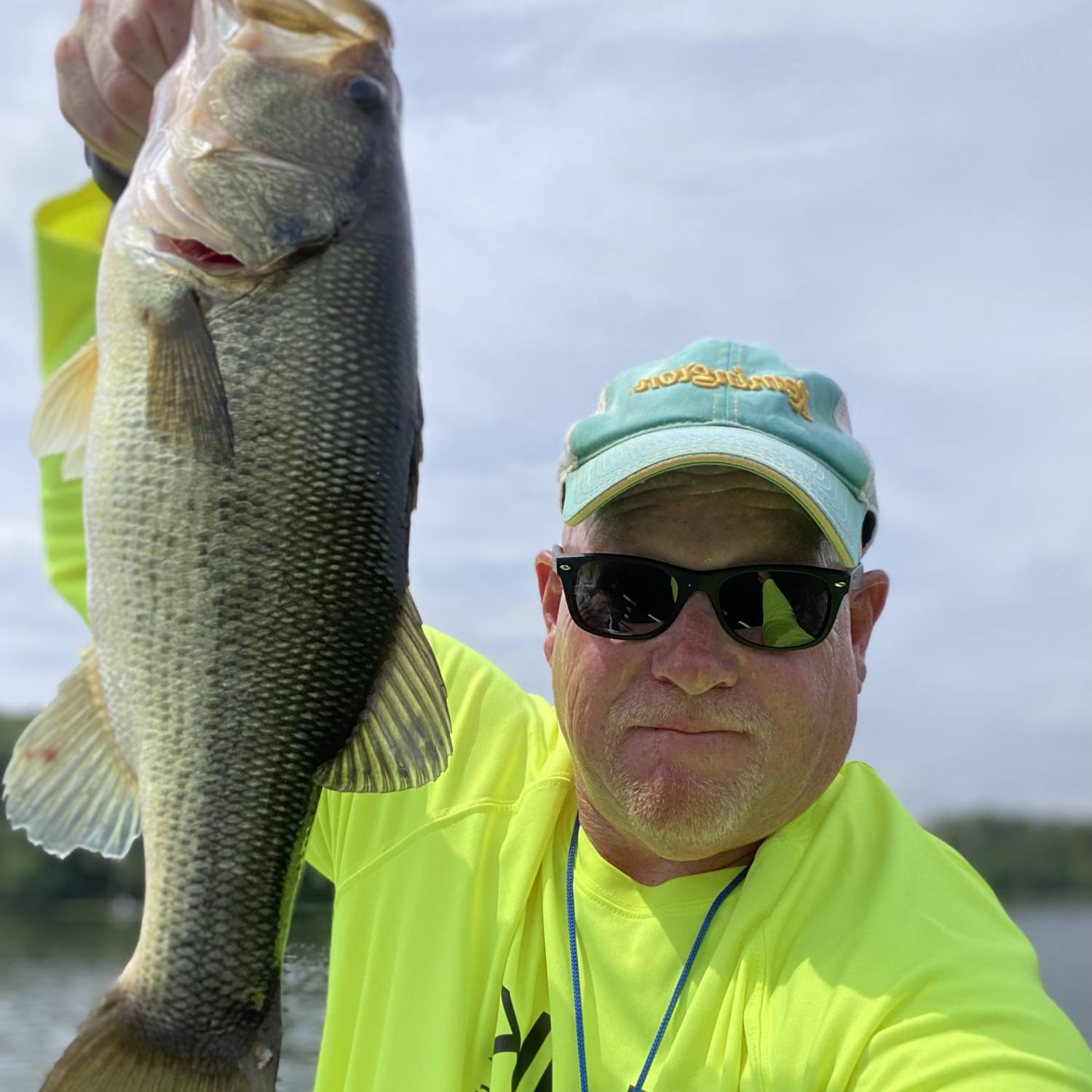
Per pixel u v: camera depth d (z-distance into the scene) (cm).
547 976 54
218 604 49
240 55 53
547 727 65
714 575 54
